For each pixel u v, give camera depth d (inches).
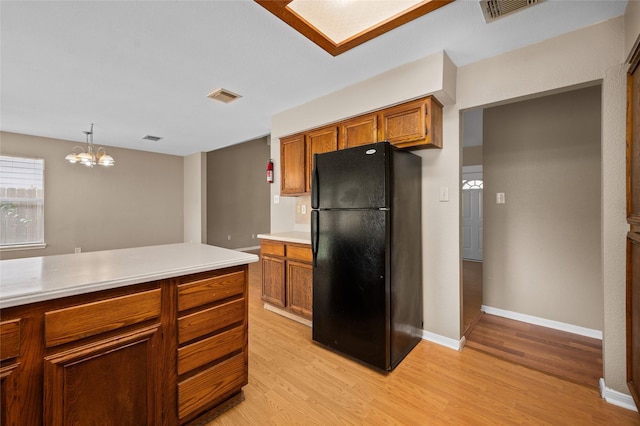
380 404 66.6
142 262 61.4
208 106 124.0
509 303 117.6
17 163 167.0
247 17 66.5
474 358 86.3
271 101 118.6
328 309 90.4
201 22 68.2
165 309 54.8
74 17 65.6
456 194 91.7
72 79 97.3
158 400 53.9
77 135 172.6
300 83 102.0
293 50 80.8
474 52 82.6
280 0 61.7
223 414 63.1
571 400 67.4
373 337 79.7
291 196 138.6
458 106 91.0
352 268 83.7
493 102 85.3
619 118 66.1
